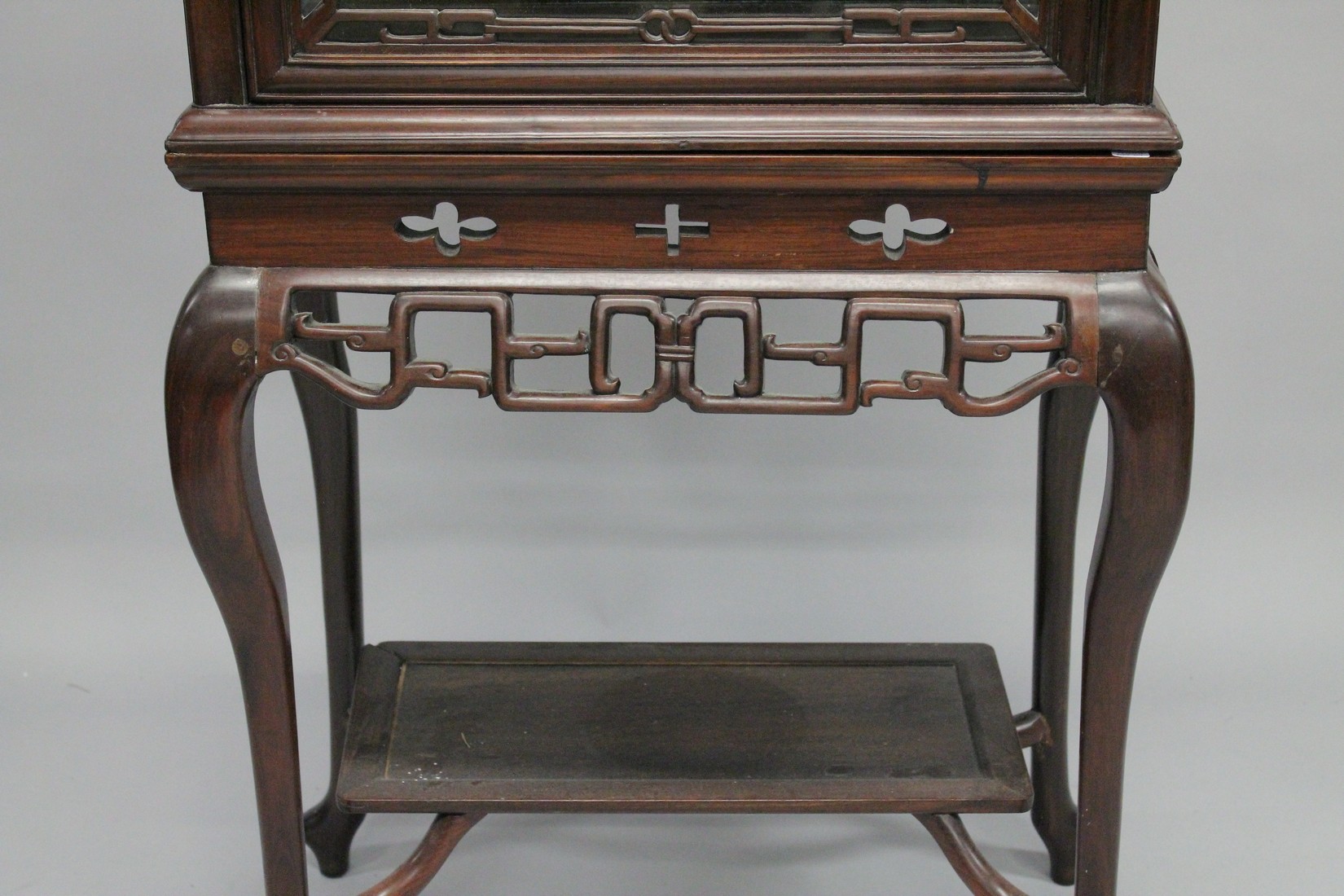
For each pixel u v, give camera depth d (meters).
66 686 2.42
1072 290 1.48
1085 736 1.65
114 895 2.04
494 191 1.48
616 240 1.49
